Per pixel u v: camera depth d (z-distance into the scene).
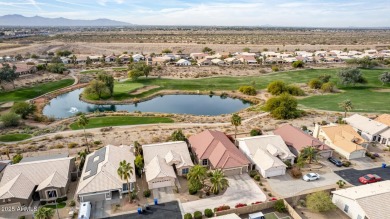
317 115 89.44
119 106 110.75
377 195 41.50
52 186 45.22
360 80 130.50
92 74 157.25
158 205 44.69
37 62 181.50
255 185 50.19
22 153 63.50
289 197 44.69
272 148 57.88
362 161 58.84
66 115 99.44
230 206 44.41
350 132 66.31
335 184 50.47
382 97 110.00
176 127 81.44
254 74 156.75
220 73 156.62
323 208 42.12
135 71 140.25
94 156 55.25
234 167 53.03
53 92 124.50
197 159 57.56
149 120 88.25
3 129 82.00
